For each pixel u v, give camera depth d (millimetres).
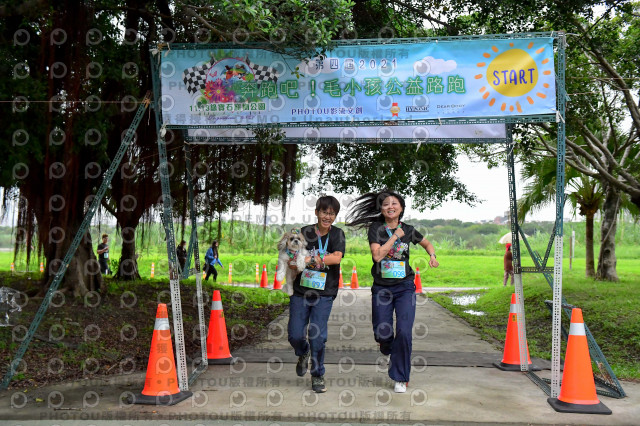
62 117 8430
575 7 9125
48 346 6973
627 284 15000
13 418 4406
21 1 7379
